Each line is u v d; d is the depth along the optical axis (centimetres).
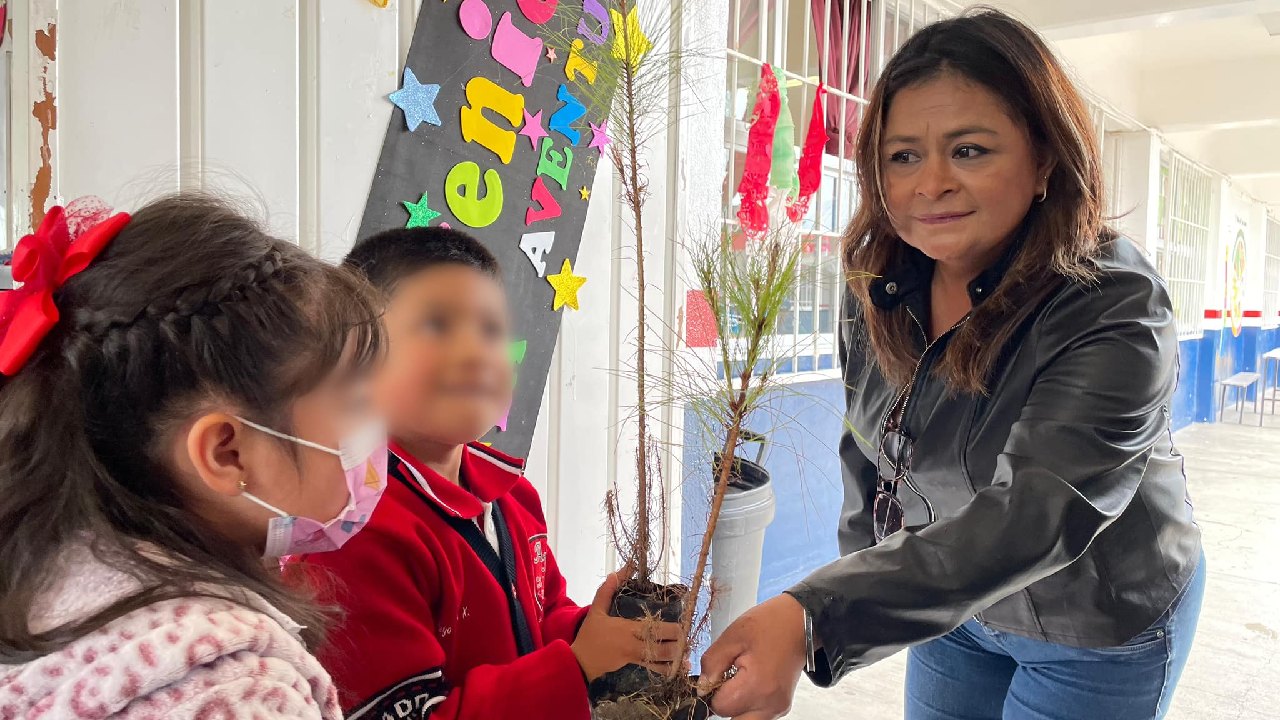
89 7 99
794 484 290
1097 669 111
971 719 131
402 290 87
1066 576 107
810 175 164
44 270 54
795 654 75
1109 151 614
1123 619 106
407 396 84
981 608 85
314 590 70
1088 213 98
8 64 95
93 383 53
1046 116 95
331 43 123
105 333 53
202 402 54
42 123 96
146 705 47
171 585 52
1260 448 714
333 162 125
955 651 131
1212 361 871
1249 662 282
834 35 309
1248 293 1076
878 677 266
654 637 74
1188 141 754
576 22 157
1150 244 615
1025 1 398
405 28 134
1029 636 113
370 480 64
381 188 131
